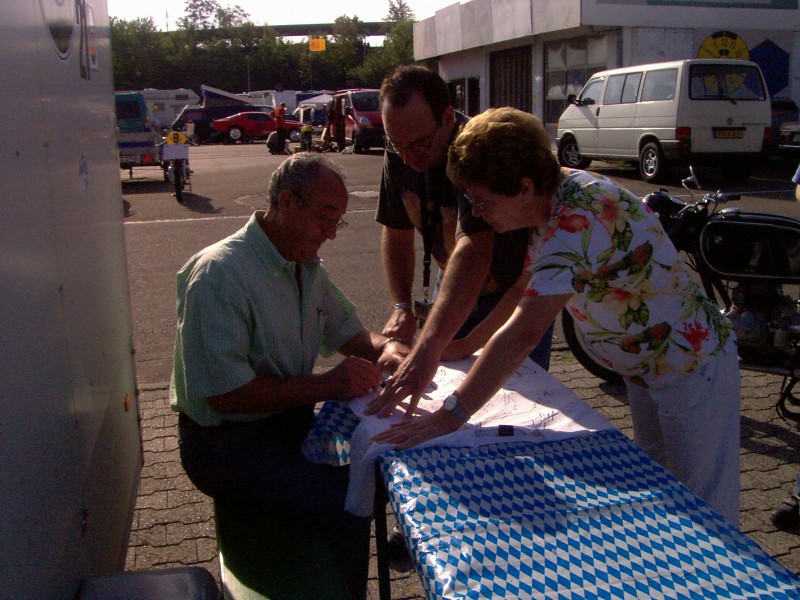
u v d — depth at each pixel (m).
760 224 3.81
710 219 4.00
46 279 1.56
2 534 1.19
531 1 18.70
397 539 2.99
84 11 2.17
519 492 1.64
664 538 1.48
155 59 72.31
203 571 1.84
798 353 3.85
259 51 72.94
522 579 1.36
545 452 1.83
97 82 2.37
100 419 2.07
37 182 1.54
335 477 2.29
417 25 26.23
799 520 3.12
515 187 1.87
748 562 1.42
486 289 2.82
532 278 1.89
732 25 17.48
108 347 2.28
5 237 1.29
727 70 12.73
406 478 1.68
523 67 21.05
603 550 1.45
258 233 2.29
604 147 14.45
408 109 2.46
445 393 2.28
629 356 2.17
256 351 2.29
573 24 17.03
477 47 22.33
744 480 3.52
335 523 2.25
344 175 2.27
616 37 17.16
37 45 1.60
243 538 2.26
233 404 2.21
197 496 3.41
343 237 9.17
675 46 17.23
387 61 62.06
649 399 2.33
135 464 2.75
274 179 2.27
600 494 1.65
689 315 2.11
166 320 6.00
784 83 18.19
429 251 2.93
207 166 19.62
